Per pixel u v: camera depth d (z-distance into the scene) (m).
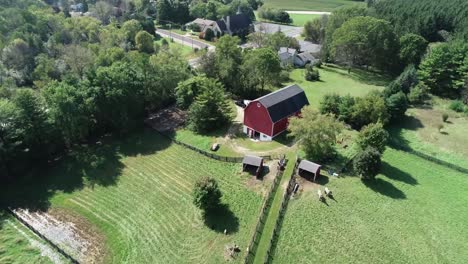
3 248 43.28
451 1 121.56
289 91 66.88
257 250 41.00
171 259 41.00
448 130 67.44
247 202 48.28
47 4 147.38
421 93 78.81
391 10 129.50
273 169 54.00
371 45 97.38
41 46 92.44
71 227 46.34
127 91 64.56
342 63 109.31
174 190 51.84
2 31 96.62
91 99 60.97
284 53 107.00
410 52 96.06
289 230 43.34
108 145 63.62
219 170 55.38
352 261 39.38
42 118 56.88
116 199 50.84
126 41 109.88
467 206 47.84
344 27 99.62
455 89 83.06
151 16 164.25
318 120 53.62
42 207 49.97
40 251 42.97
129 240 43.91
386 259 39.66
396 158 58.50
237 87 80.88
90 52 87.44
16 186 54.22
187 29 148.38
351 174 53.16
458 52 83.69
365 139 55.56
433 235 42.94
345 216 45.22
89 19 116.25
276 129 61.97
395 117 68.62
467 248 41.31
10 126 54.16
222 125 68.81
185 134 66.56
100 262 41.28
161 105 77.31
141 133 67.56
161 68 73.06
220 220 45.53
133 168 57.28
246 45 128.50
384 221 44.69
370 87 91.31
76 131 61.50
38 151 58.03
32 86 83.12
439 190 50.91
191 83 69.88
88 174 56.22
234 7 165.62
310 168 50.97
